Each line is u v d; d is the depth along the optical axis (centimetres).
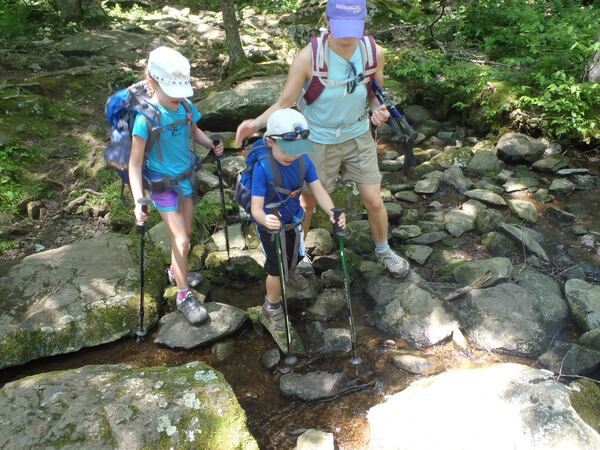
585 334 355
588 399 301
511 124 634
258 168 304
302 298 388
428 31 875
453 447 268
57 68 820
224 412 282
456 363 346
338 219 313
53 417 275
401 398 304
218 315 373
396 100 680
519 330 362
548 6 902
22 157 556
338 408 317
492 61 762
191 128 363
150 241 446
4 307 366
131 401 283
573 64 667
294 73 322
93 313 367
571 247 454
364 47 321
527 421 267
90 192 519
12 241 466
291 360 342
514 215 493
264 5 1158
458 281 412
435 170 574
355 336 360
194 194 368
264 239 332
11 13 1016
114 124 335
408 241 463
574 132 603
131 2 1238
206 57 914
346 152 361
